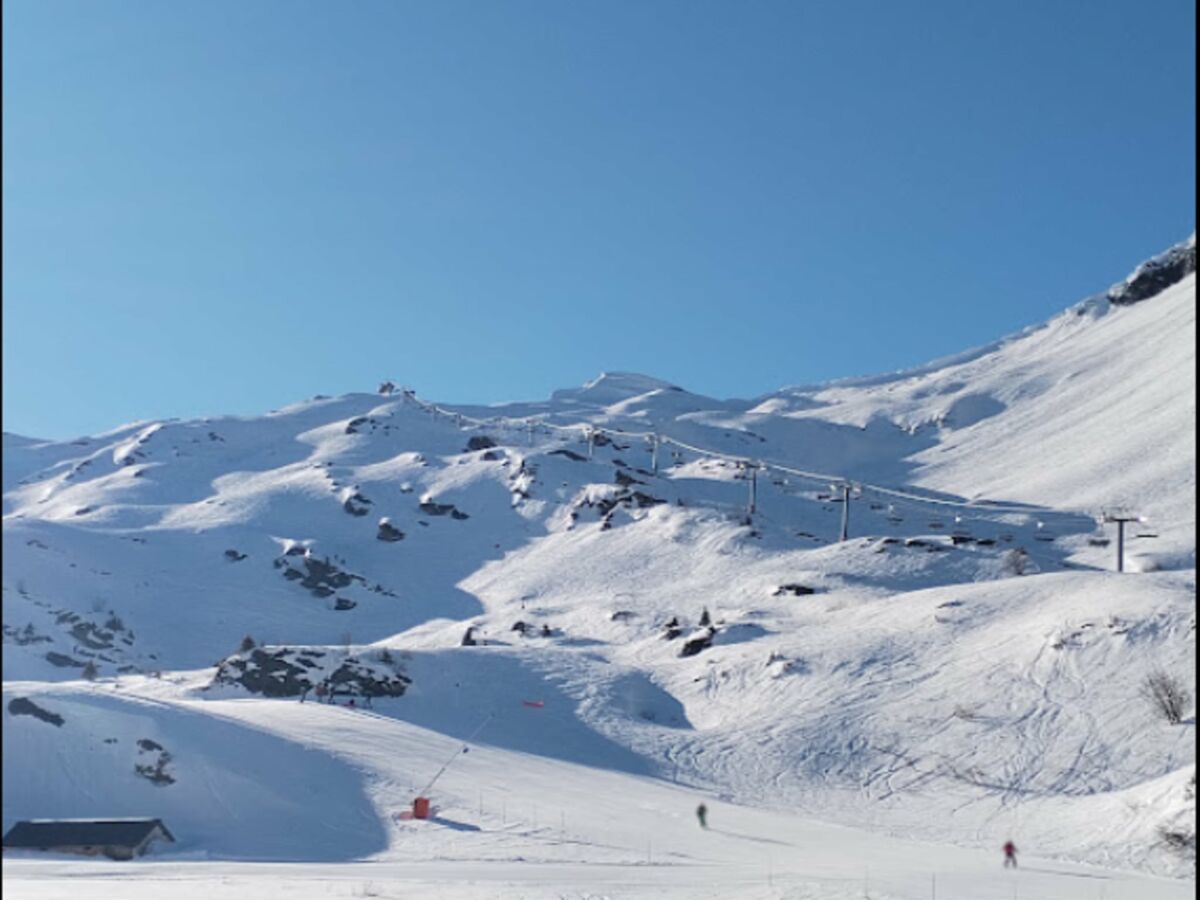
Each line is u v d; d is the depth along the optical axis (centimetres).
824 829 6694
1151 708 8144
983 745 8181
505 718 9706
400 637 15412
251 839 6444
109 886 4628
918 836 6744
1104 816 6675
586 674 10844
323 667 10456
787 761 8431
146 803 6831
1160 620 9275
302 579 18438
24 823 6197
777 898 4312
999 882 4872
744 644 11250
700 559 16950
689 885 4641
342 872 5244
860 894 4388
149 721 7600
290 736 7950
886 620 11138
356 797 7019
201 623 16188
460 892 4453
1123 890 4766
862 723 8869
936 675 9500
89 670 12431
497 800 7019
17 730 7200
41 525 18300
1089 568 15788
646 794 7469
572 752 8925
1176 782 6600
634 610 14312
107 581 16925
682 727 9706
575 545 19050
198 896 4294
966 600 11019
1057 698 8625
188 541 19750
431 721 9575
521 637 13675
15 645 13725
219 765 7262
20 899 4212
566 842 6122
